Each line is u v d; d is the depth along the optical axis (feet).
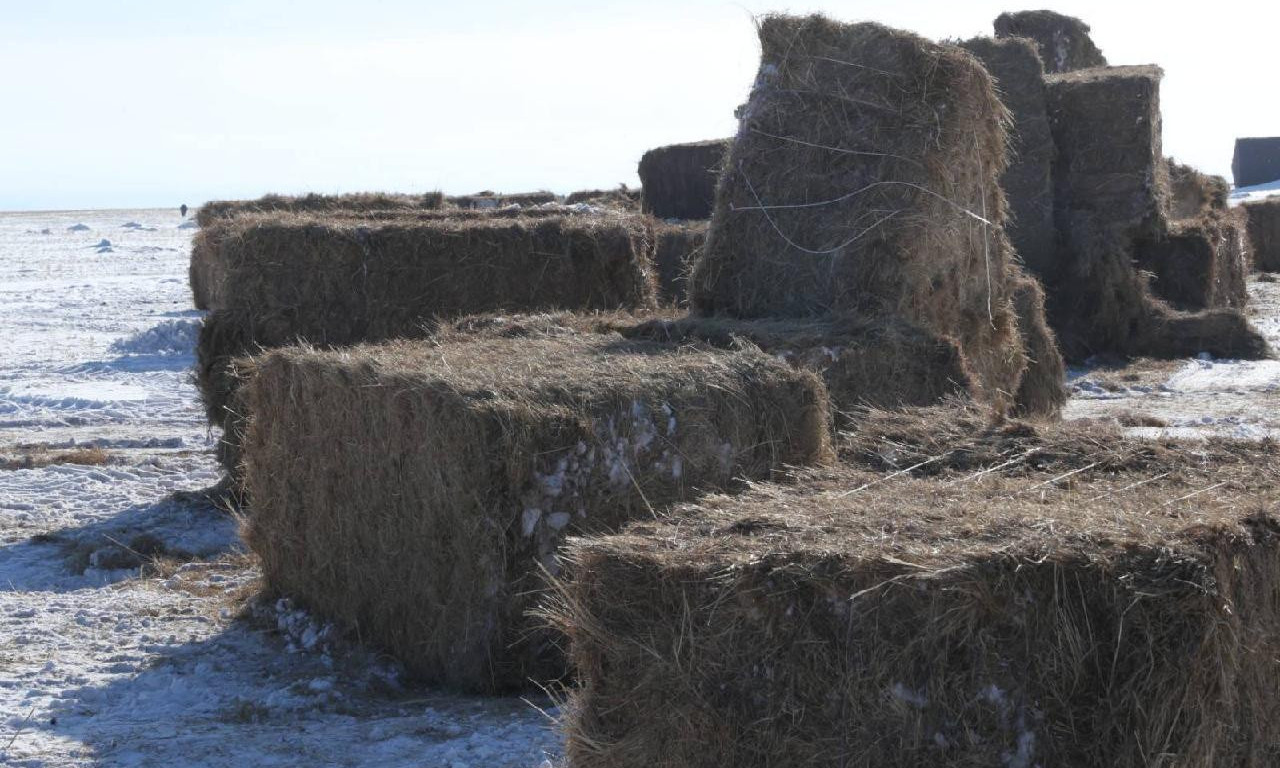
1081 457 15.28
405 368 20.49
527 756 15.64
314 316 34.68
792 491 14.12
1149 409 41.86
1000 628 10.88
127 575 26.81
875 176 28.02
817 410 20.80
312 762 15.93
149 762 16.01
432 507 19.22
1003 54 56.24
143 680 19.99
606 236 37.29
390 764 15.70
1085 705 10.75
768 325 25.80
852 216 27.91
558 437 18.61
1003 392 31.32
